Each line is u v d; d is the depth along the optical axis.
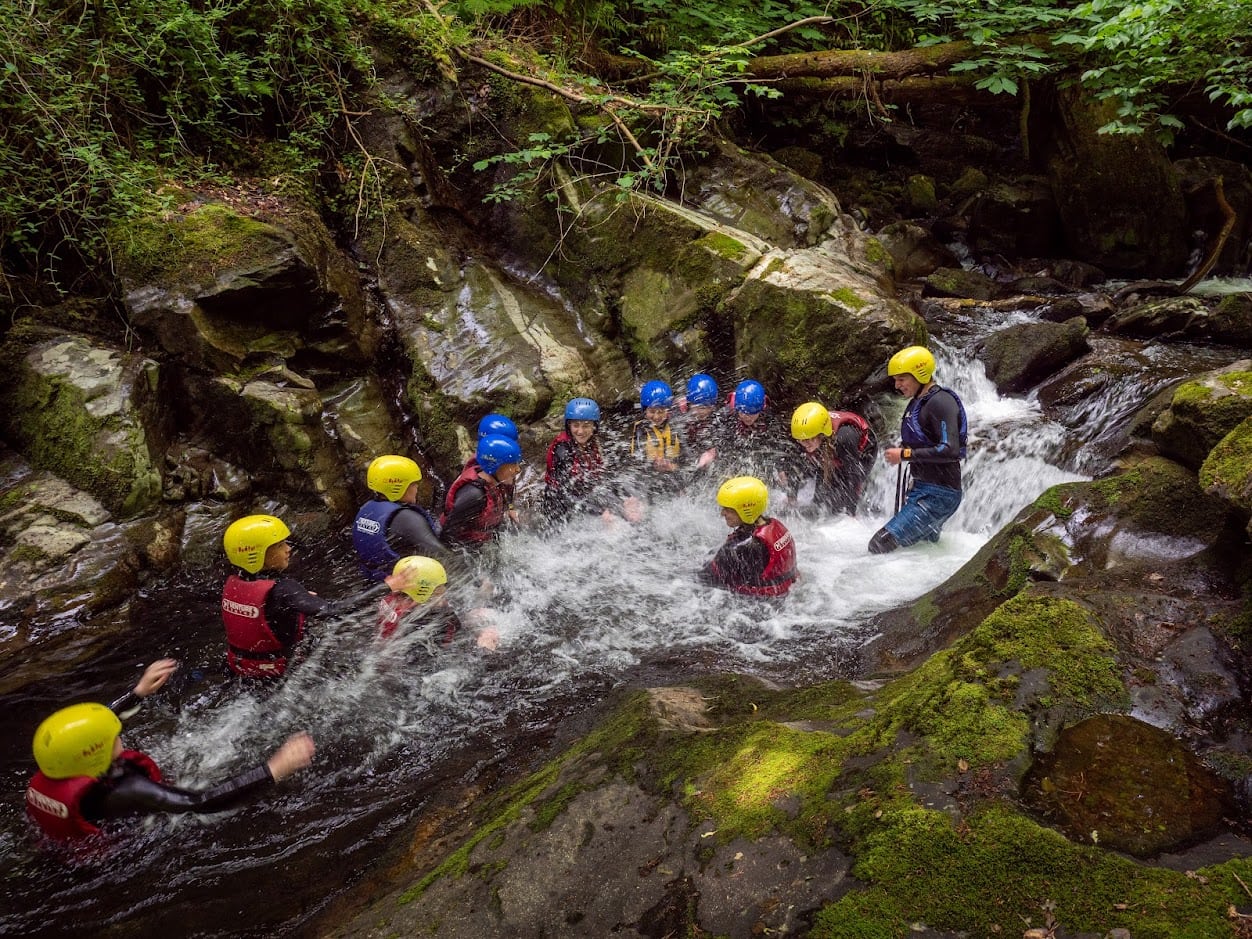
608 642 4.93
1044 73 10.00
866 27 11.79
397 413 7.62
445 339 7.70
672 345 7.93
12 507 5.88
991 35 9.56
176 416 6.68
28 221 6.54
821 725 3.12
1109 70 8.94
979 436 7.12
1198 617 3.16
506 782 3.64
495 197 8.30
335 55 7.96
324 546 6.32
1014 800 2.41
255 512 6.49
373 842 3.39
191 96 7.48
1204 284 10.34
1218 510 3.86
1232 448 3.30
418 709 4.35
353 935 2.62
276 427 6.47
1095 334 8.48
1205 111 11.55
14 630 5.20
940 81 10.91
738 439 7.25
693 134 8.82
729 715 3.59
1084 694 2.79
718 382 7.94
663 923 2.35
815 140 12.26
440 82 8.38
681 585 5.59
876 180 12.18
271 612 4.32
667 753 3.09
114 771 3.38
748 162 9.36
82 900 3.22
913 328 7.29
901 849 2.29
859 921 2.13
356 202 7.89
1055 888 2.11
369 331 7.57
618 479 6.92
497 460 5.67
